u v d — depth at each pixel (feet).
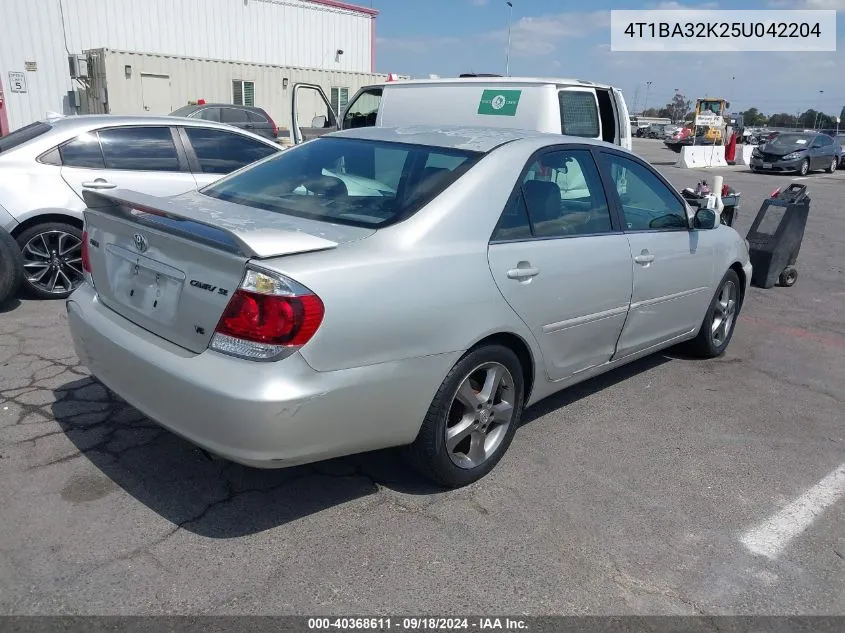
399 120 27.45
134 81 58.65
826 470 12.58
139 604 8.20
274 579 8.77
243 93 65.41
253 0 75.46
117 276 10.37
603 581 9.17
